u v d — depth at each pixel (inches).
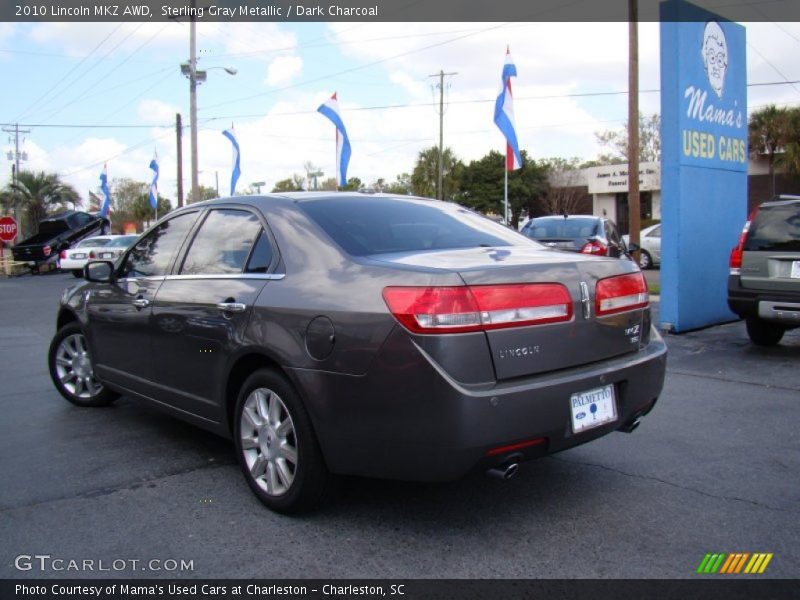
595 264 139.6
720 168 379.6
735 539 129.4
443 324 116.0
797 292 284.0
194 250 172.2
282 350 134.5
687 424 201.8
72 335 227.3
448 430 115.3
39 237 1182.3
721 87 376.8
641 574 117.1
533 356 124.6
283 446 139.0
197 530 134.7
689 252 359.3
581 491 152.8
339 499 148.9
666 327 359.6
